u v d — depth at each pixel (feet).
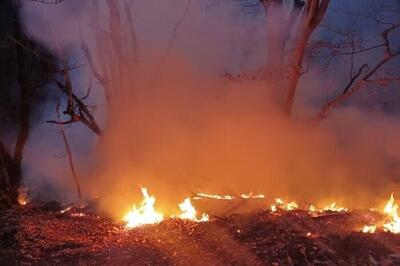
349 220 26.48
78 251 24.72
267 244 22.81
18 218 31.40
